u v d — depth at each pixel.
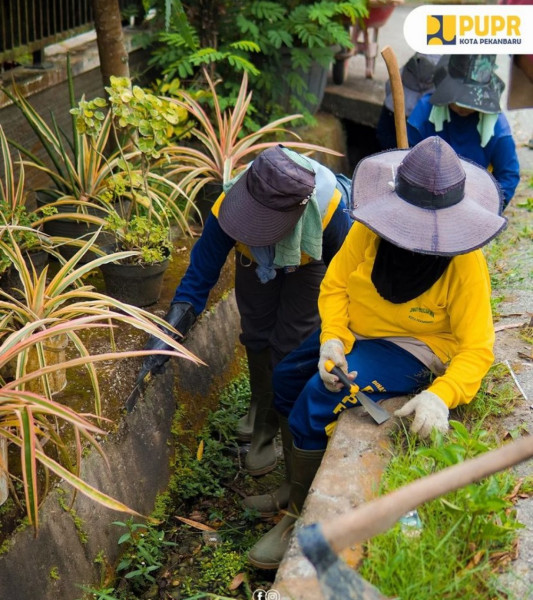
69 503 3.01
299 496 3.11
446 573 2.21
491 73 4.39
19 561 2.71
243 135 6.30
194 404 4.10
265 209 3.04
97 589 3.09
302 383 3.27
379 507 1.61
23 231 3.83
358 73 8.45
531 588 2.17
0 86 4.30
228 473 3.96
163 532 3.39
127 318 2.86
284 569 2.23
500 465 1.77
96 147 4.25
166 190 5.22
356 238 2.90
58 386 3.34
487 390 3.11
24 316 3.10
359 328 2.96
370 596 1.58
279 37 6.01
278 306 3.71
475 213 2.58
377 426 2.80
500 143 4.47
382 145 6.25
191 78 6.31
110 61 4.64
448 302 2.74
